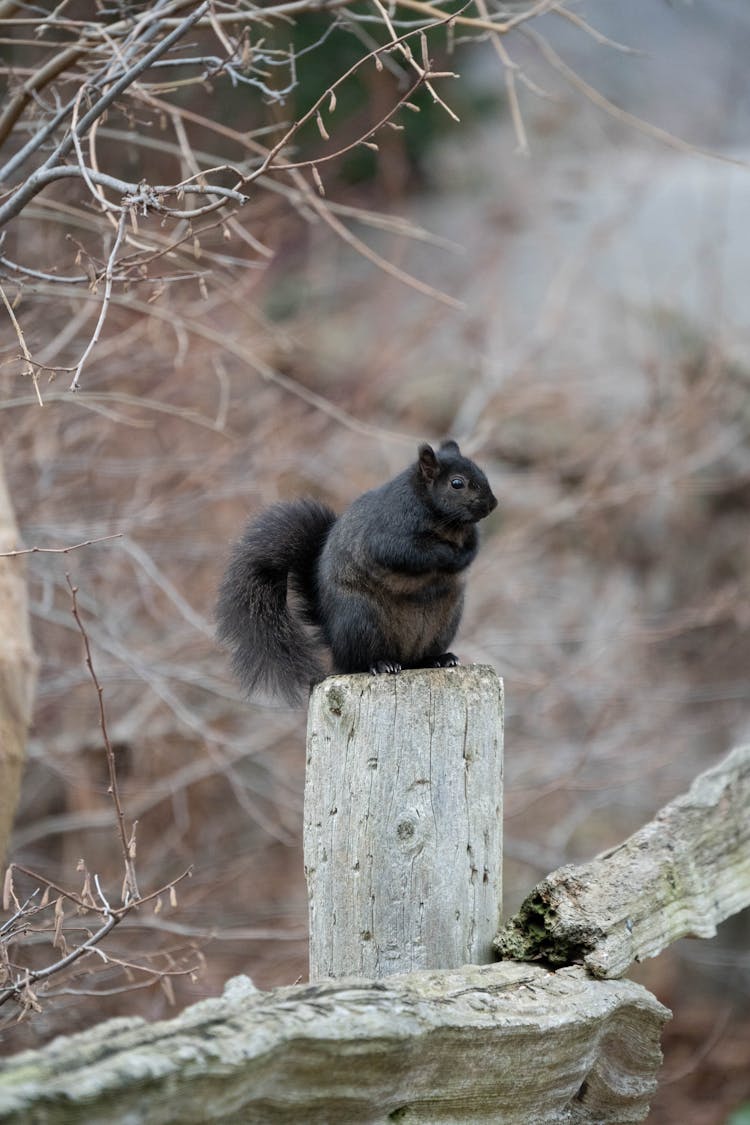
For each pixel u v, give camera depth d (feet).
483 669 17.67
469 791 16.94
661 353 57.72
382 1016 13.08
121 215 18.85
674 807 20.25
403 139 72.69
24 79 33.65
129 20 25.77
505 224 62.90
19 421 40.55
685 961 53.83
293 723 43.37
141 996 37.17
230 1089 11.38
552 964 17.13
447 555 22.88
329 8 24.64
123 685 42.75
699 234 65.21
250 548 24.20
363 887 16.66
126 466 42.22
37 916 34.96
